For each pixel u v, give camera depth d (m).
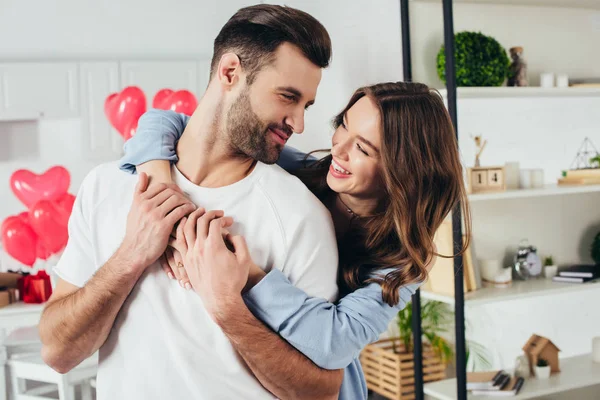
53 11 5.42
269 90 1.19
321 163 1.45
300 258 1.23
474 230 2.79
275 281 1.17
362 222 1.37
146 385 1.20
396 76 3.49
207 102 1.25
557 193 2.47
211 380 1.19
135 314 1.22
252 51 1.19
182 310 1.20
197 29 5.64
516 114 2.63
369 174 1.27
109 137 5.33
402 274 1.26
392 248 1.33
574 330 2.47
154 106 3.45
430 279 3.10
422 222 1.27
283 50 1.18
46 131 5.65
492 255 2.75
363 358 3.62
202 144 1.25
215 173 1.26
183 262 1.17
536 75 2.53
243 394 1.21
